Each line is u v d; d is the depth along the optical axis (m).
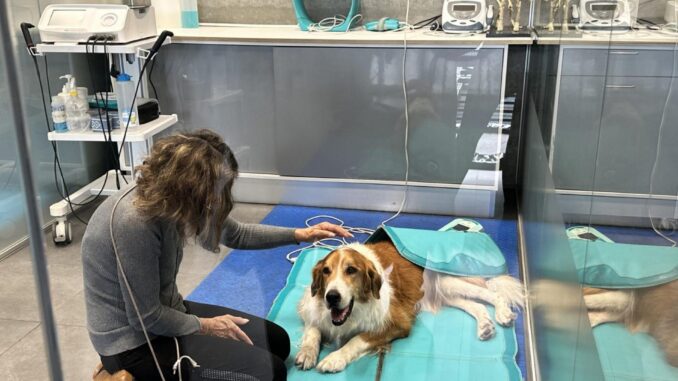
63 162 2.65
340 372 2.01
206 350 1.71
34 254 1.27
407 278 2.46
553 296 1.69
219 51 3.35
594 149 1.07
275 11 3.79
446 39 3.16
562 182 1.58
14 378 1.93
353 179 3.40
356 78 3.28
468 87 3.23
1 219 2.07
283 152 3.40
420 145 3.34
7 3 1.07
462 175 3.35
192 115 3.44
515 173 3.57
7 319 2.06
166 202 1.50
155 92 3.44
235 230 2.08
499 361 2.08
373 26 3.50
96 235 1.57
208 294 2.36
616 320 0.75
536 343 2.05
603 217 0.92
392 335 2.19
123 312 1.60
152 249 1.55
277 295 2.38
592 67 1.18
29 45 2.62
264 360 1.78
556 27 2.07
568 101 1.58
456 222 3.19
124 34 2.85
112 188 2.71
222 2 3.81
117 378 1.58
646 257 0.68
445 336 2.20
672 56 0.73
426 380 1.97
